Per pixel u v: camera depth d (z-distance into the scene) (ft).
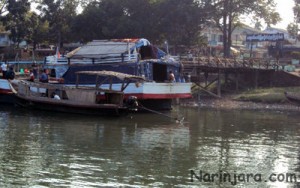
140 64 114.32
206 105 134.31
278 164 63.36
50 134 80.38
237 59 157.79
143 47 123.95
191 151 70.28
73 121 94.99
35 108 108.78
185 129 90.84
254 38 211.41
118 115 101.60
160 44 203.62
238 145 75.82
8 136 77.46
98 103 103.81
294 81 158.20
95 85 113.19
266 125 99.19
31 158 62.90
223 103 137.59
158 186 52.29
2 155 64.08
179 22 191.62
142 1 195.83
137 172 57.62
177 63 121.29
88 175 55.72
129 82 106.01
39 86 109.19
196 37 205.67
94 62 118.93
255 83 158.10
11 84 116.06
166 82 115.03
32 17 235.61
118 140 77.20
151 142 76.38
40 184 51.85
